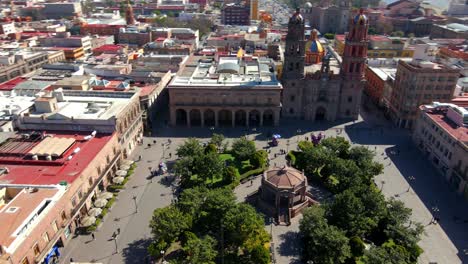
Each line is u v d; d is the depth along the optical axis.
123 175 104.50
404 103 139.38
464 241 82.88
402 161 118.62
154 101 149.75
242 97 137.75
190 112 147.62
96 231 85.06
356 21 134.62
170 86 136.62
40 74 163.38
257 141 131.25
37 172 87.81
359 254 74.00
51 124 108.25
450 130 109.31
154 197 98.25
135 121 125.00
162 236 74.50
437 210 93.38
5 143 100.75
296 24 134.62
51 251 75.25
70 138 102.56
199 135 136.38
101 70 159.62
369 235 81.81
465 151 98.44
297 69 141.88
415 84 134.62
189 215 79.62
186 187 100.06
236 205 81.19
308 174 106.19
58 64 173.88
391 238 77.44
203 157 100.62
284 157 119.88
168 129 141.38
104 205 90.50
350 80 143.88
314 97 144.88
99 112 112.56
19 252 64.19
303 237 81.50
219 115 148.75
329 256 70.94
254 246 74.19
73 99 124.81
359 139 133.50
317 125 145.50
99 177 96.25
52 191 77.81
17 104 125.88
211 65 168.50
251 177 107.56
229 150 121.94
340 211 80.00
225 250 78.62
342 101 148.50
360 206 79.38
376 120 151.38
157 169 112.12
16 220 68.56
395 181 106.88
